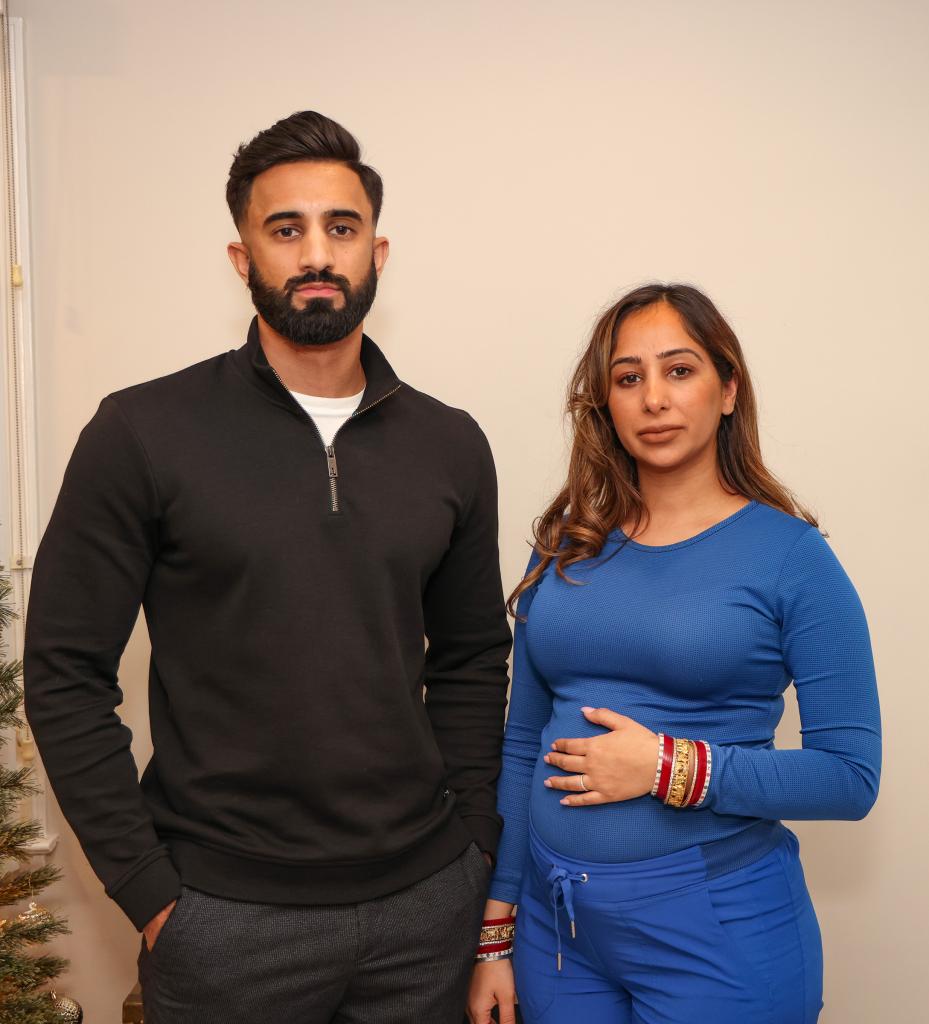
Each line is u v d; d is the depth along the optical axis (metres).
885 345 1.93
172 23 1.85
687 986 1.27
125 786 1.30
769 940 1.28
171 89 1.86
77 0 1.83
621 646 1.35
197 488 1.30
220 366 1.42
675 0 1.89
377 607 1.35
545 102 1.90
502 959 1.54
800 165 1.91
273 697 1.29
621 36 1.89
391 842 1.33
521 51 1.89
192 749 1.32
